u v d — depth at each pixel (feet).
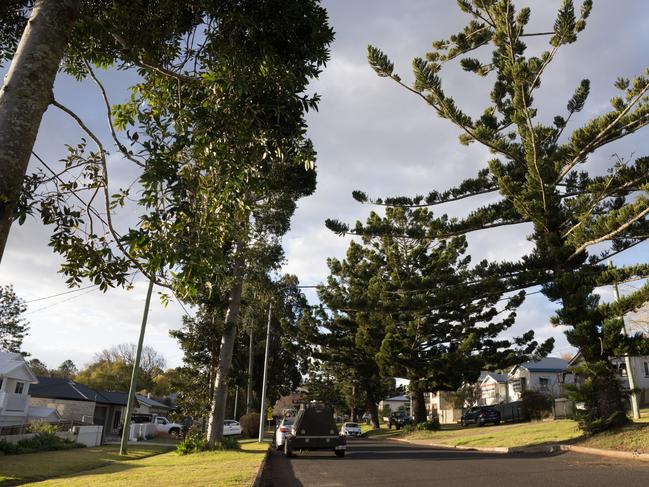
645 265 50.29
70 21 16.43
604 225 51.24
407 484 31.65
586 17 55.67
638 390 54.13
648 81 50.80
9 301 178.29
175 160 18.90
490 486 29.27
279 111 20.56
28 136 14.78
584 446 49.60
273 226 72.38
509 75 60.03
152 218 18.15
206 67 22.34
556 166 60.03
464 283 66.03
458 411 199.31
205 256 19.10
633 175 54.75
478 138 62.39
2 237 13.89
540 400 117.39
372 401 163.12
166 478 33.40
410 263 109.60
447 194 71.61
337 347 127.85
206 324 84.58
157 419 148.66
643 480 29.43
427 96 60.23
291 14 20.95
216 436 72.90
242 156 20.65
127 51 21.63
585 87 63.26
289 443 61.31
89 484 32.35
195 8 21.45
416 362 107.86
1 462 52.60
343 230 72.90
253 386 172.14
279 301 103.91
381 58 57.31
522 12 58.13
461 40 64.39
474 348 105.60
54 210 19.47
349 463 50.11
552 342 105.60
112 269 20.06
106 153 19.94
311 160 21.57
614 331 50.75
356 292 119.65
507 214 66.33
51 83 15.72
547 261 59.93
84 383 252.21
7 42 21.99
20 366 109.19
